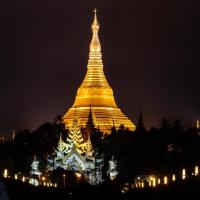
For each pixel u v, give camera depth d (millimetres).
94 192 189875
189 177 144125
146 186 182875
